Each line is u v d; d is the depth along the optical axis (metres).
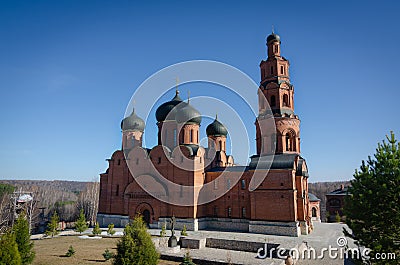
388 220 14.81
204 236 38.47
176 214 45.41
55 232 41.19
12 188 106.25
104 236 40.12
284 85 45.47
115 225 50.97
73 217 80.50
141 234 20.58
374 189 15.36
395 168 14.99
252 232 42.19
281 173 41.97
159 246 34.47
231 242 34.78
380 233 15.10
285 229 40.16
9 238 17.42
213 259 26.31
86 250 30.22
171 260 27.34
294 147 44.22
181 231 42.41
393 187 14.75
